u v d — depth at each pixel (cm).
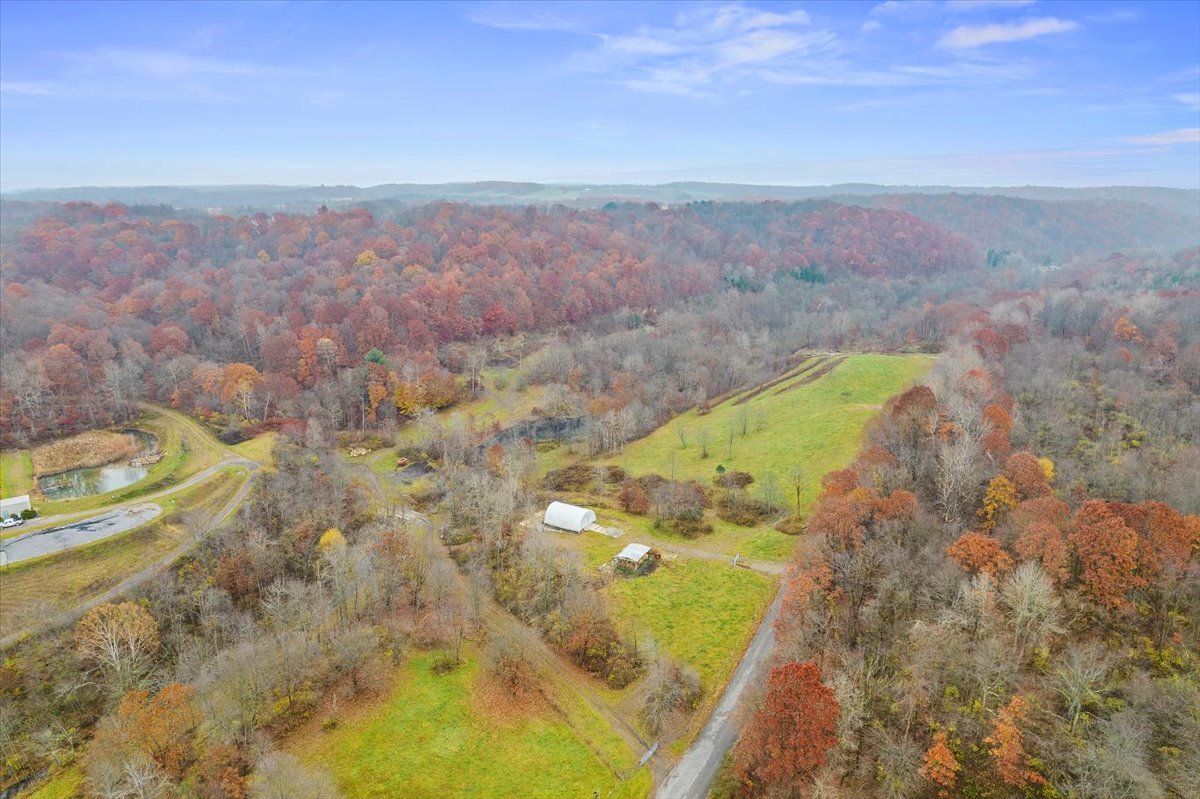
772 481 12700
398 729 7800
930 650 7069
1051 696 6781
